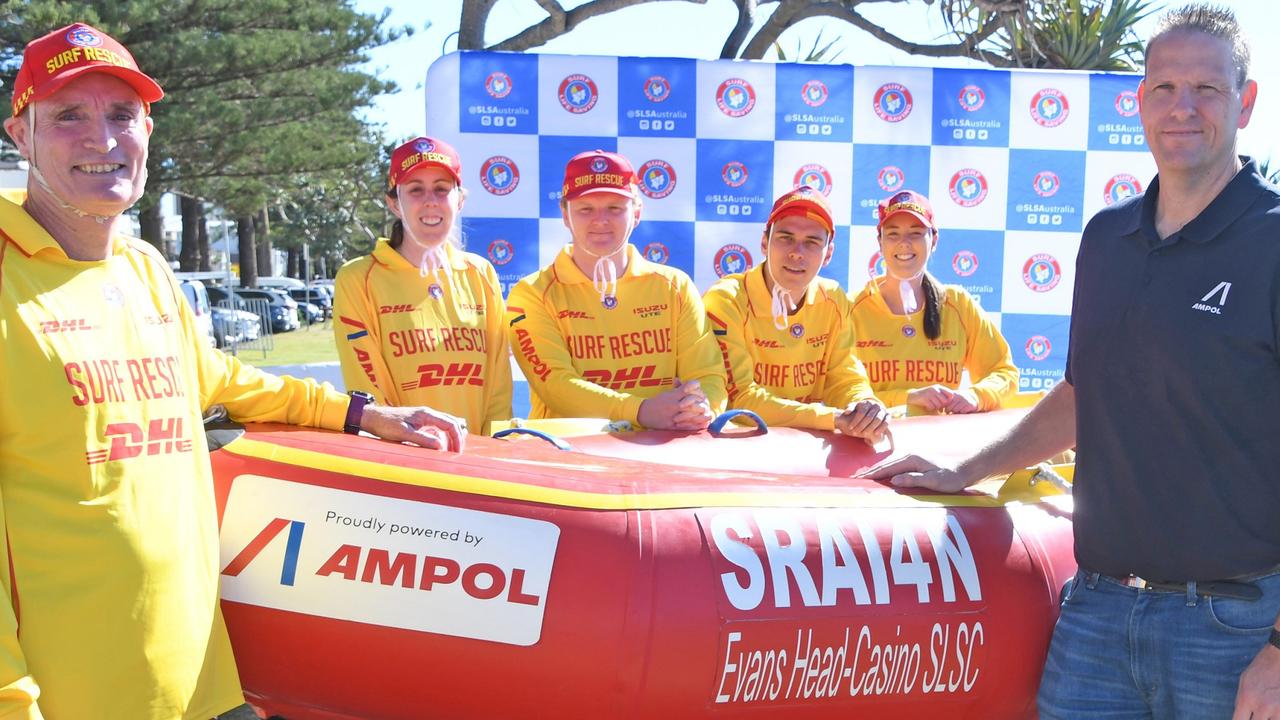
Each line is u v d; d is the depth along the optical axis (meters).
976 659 2.32
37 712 1.72
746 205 4.75
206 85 17.70
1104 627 2.19
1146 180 4.98
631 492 2.29
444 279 3.39
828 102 4.76
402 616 2.17
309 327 27.31
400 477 2.27
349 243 41.44
